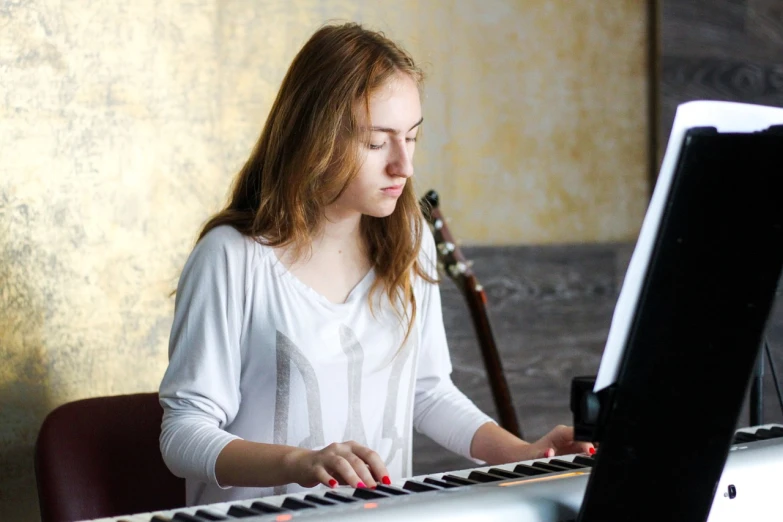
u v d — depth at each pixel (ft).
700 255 3.18
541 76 10.15
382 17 9.25
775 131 3.14
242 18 8.43
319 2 8.86
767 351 5.48
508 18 9.96
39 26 7.34
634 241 10.55
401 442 5.39
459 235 9.84
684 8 10.36
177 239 8.08
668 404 3.33
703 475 3.46
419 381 5.88
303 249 5.11
